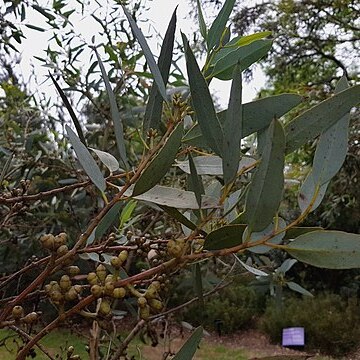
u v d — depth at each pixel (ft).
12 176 6.64
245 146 3.60
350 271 21.42
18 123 7.84
